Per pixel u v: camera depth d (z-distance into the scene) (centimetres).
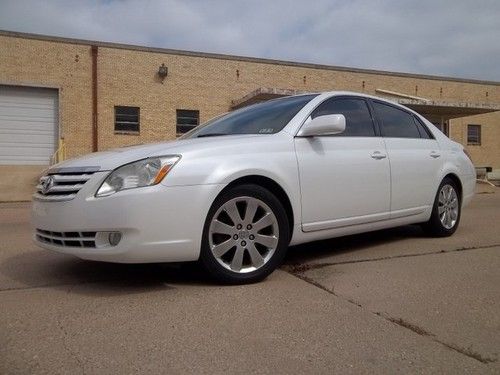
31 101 1995
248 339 270
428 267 429
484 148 2980
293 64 2391
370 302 333
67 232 349
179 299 336
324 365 241
